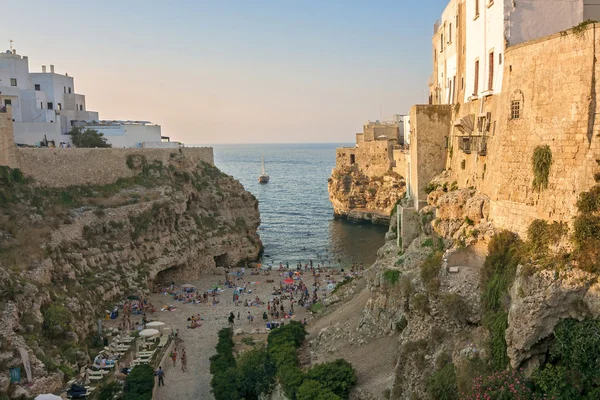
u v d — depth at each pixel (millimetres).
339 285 61719
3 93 76625
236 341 48188
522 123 24672
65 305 45594
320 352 37719
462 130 34062
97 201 67562
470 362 22438
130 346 46094
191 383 40250
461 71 36594
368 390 29766
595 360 18797
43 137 77500
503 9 27297
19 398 32656
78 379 38094
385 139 121688
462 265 27438
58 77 93000
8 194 56375
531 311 20078
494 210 26828
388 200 115812
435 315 26344
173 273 72250
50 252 50281
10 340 35062
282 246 100375
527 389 19531
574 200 21328
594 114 20922
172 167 84625
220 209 88062
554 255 21172
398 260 36438
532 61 23922
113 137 88875
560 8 27203
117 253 61781
